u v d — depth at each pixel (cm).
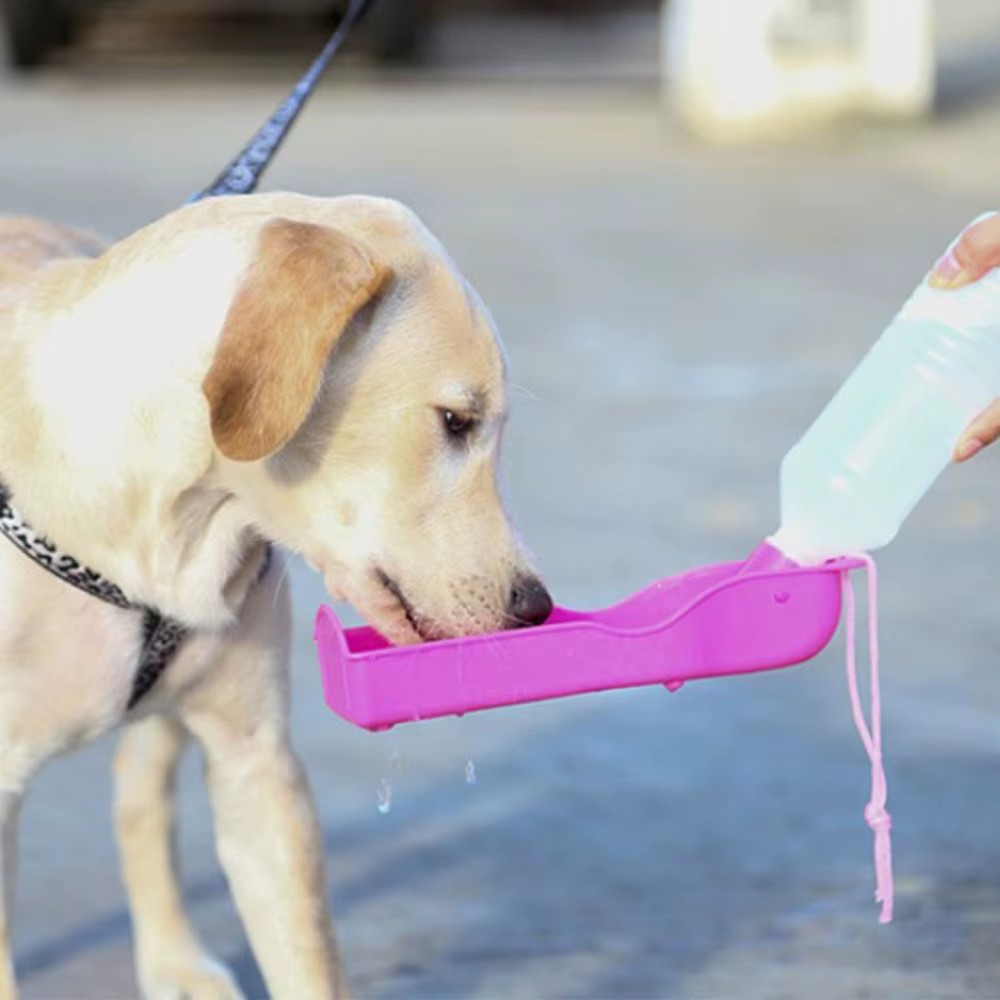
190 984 520
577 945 544
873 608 423
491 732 691
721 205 1731
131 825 522
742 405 1105
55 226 524
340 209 434
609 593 802
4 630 441
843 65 2055
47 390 438
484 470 434
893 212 1694
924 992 515
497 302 1349
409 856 598
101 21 2555
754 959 535
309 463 429
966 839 602
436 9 2850
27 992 525
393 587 432
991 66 2309
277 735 477
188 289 427
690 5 2100
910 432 422
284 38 2580
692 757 667
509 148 2016
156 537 438
